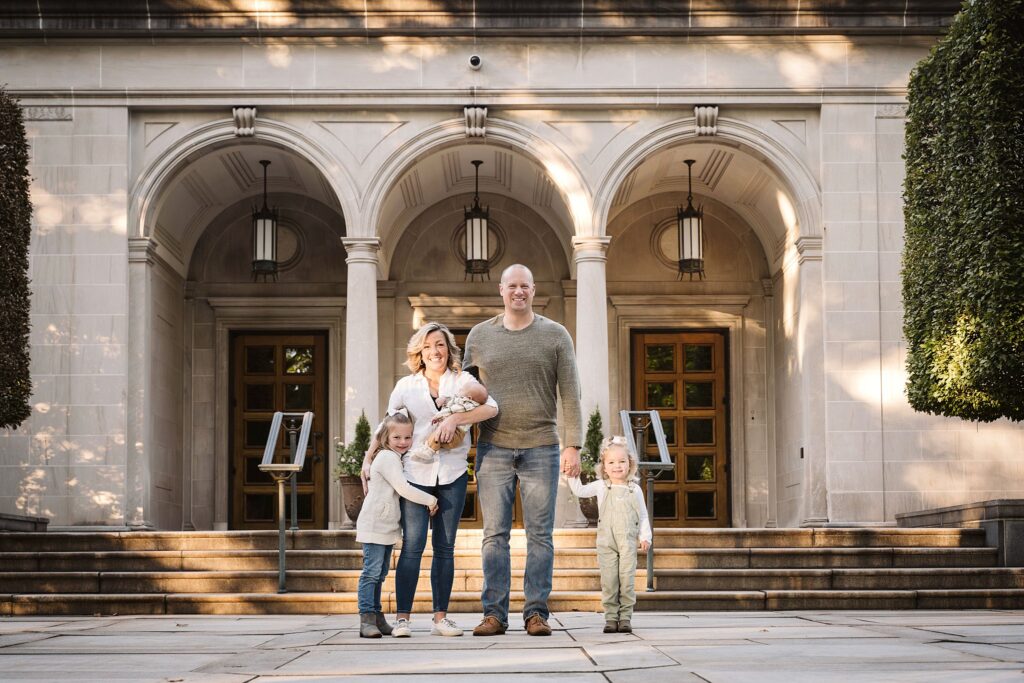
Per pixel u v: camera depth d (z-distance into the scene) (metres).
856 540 12.09
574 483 7.30
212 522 17.52
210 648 6.31
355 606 10.21
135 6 14.79
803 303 15.16
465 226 16.48
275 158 16.08
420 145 15.11
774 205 16.50
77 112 15.07
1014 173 11.93
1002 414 12.41
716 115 15.13
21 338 13.07
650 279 18.09
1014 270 11.76
